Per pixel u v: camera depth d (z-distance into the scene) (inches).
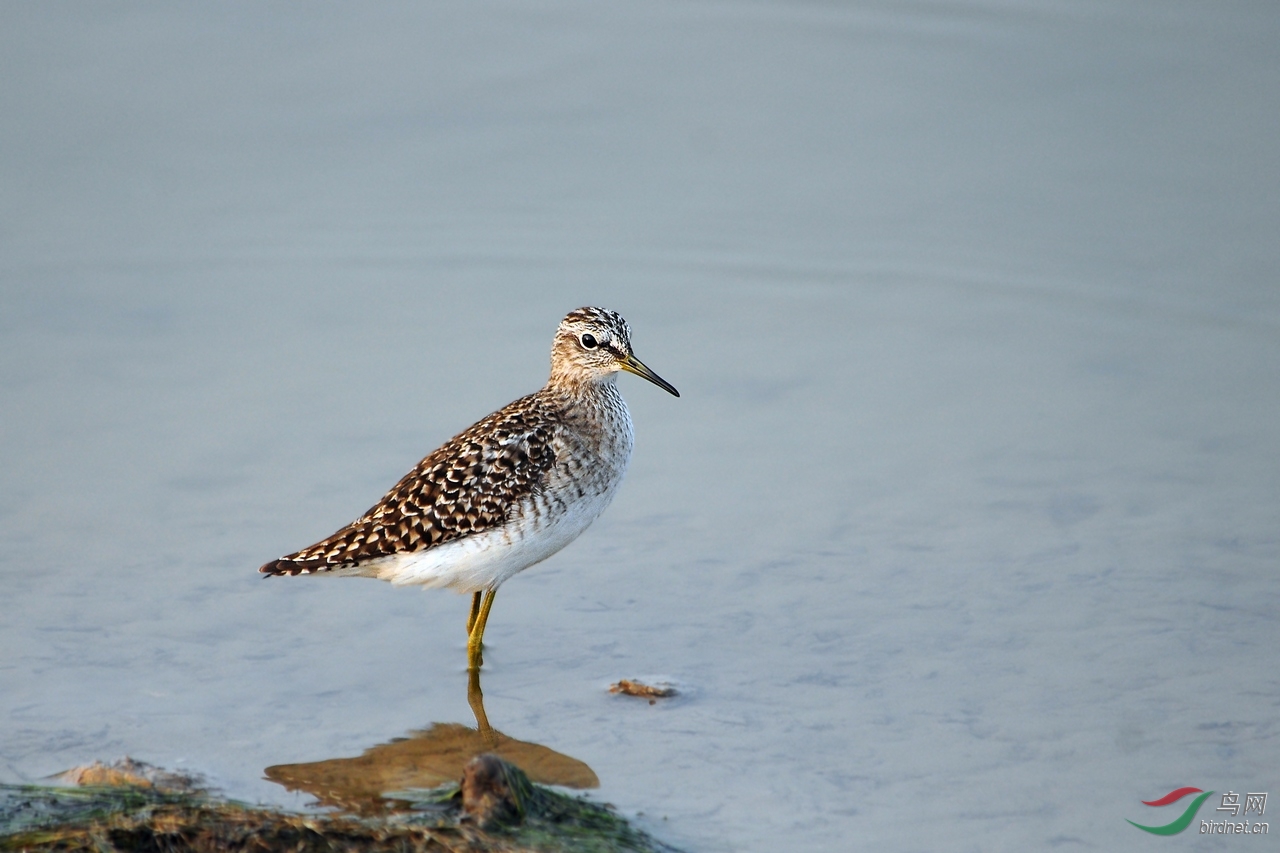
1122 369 701.9
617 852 352.8
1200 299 749.3
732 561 538.9
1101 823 378.0
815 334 745.6
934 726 428.5
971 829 375.2
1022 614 494.6
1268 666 457.1
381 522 461.1
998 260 787.4
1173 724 426.0
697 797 390.6
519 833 357.4
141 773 390.3
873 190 836.6
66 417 638.5
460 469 463.2
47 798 373.1
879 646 475.8
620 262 794.8
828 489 596.4
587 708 442.3
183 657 468.1
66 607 493.0
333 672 465.4
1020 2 915.4
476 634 473.1
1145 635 477.7
